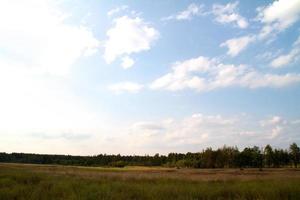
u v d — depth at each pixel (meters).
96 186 17.83
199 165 116.31
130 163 153.38
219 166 113.06
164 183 22.67
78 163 157.38
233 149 114.00
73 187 17.59
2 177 23.81
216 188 17.56
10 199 13.45
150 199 13.98
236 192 16.05
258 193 15.04
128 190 16.67
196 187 18.27
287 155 116.81
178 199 13.81
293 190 15.41
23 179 22.17
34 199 13.34
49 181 20.88
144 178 27.80
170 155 150.50
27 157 166.25
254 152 114.81
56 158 169.62
